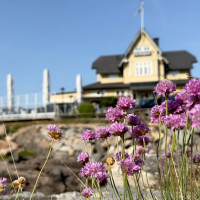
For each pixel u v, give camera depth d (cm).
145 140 285
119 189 581
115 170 665
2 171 1230
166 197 254
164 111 259
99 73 4775
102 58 5059
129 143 1259
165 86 250
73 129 2483
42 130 2622
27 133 2673
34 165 1408
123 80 4656
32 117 3478
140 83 4453
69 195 650
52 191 895
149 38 4509
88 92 4597
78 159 305
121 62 4556
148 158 630
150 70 4516
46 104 3728
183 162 246
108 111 267
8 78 4091
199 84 226
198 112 193
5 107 3916
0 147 2412
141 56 4550
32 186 716
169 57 4834
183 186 250
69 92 4353
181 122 244
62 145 2238
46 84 3953
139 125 266
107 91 4559
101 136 290
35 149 2405
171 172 259
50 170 1062
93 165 278
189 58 4728
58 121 2994
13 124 3106
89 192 291
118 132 253
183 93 257
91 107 3291
